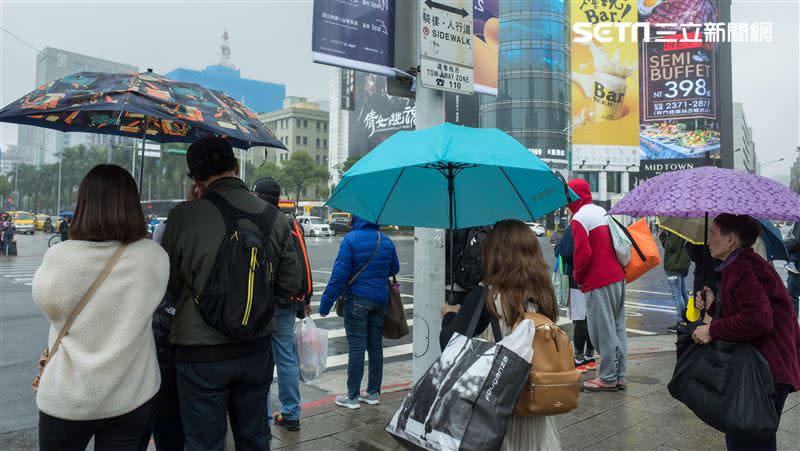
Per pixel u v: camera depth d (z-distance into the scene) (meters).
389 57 4.84
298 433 4.24
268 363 2.75
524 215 3.16
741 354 2.75
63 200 101.00
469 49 4.10
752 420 2.67
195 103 2.73
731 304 2.82
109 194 2.31
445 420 2.15
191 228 2.57
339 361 7.18
